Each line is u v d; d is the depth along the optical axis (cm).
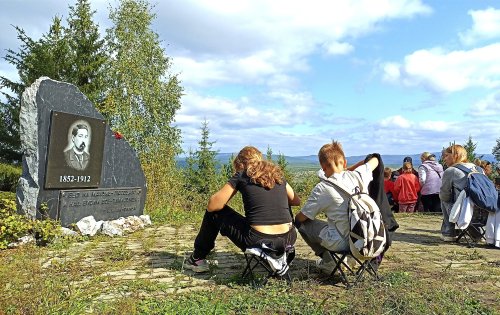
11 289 380
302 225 495
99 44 2816
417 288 425
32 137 710
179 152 2545
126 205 915
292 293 422
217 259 588
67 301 377
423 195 1204
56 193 747
